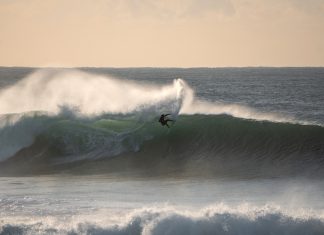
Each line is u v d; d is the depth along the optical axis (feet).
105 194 295.48
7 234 225.15
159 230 224.74
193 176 344.90
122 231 225.76
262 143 386.52
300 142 381.60
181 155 389.60
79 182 331.16
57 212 256.93
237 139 392.47
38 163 389.80
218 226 225.35
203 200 280.31
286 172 349.20
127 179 339.57
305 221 225.76
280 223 225.97
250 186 312.91
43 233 224.53
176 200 280.92
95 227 226.79
